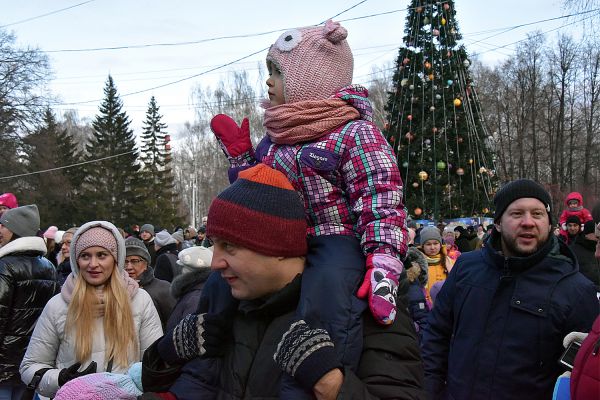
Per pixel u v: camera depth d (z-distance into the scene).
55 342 3.27
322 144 1.83
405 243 1.72
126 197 44.41
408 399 1.50
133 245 4.60
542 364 2.73
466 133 13.85
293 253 1.63
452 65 14.11
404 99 14.11
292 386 1.47
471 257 3.12
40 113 32.22
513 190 2.91
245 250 1.58
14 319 4.14
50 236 8.60
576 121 35.16
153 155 55.00
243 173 1.68
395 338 1.59
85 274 3.28
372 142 1.82
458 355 2.94
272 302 1.60
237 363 1.62
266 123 1.95
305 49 1.96
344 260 1.64
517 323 2.78
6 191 35.00
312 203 1.83
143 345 3.47
